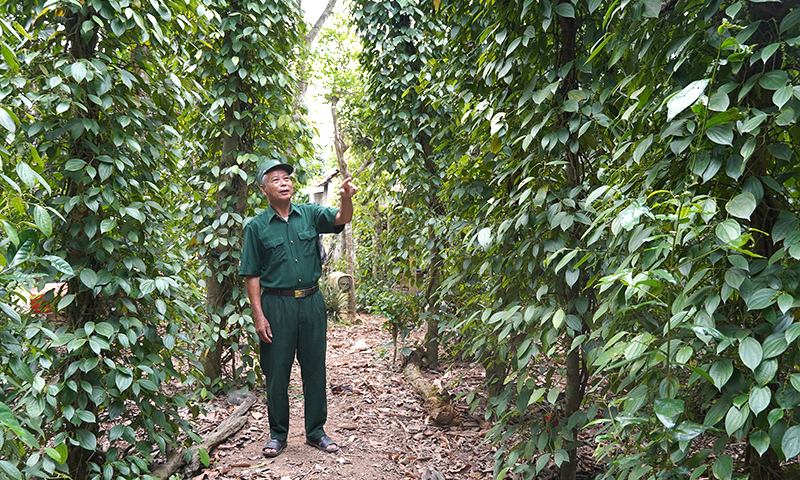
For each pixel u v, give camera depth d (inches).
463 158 110.0
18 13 81.8
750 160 48.9
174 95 96.7
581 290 79.2
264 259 111.6
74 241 82.6
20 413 64.3
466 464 109.0
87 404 85.9
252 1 143.9
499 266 90.4
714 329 40.9
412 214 183.9
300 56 174.2
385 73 188.5
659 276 42.7
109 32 84.8
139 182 92.4
